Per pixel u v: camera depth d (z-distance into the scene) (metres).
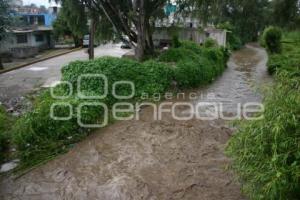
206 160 5.14
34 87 11.53
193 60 11.34
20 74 14.45
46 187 4.45
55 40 28.20
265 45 17.03
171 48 12.87
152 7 12.66
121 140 5.98
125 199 4.13
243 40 30.52
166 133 6.35
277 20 23.67
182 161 5.12
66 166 5.01
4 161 5.24
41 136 5.62
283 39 19.36
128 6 12.66
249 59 20.03
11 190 4.40
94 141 5.94
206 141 5.94
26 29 23.80
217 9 12.42
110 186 4.42
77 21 13.60
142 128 6.61
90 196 4.21
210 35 19.44
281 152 2.83
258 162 3.01
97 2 12.76
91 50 14.41
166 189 4.32
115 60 8.95
